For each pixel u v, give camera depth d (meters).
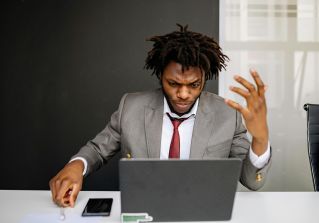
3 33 2.44
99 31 2.42
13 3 2.42
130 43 2.42
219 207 0.90
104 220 0.99
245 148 1.30
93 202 1.10
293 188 2.51
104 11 2.41
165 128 1.33
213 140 1.29
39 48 2.44
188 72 1.08
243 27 2.45
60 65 2.45
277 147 2.53
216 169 0.85
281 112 2.50
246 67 2.47
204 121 1.31
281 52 2.46
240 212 1.03
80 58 2.44
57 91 2.47
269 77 2.48
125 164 0.84
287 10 2.44
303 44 2.46
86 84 2.46
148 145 1.31
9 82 2.47
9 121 2.49
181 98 1.12
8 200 1.16
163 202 0.88
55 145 2.49
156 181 0.86
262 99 0.96
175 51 1.10
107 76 2.45
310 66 2.47
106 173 2.47
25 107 2.48
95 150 1.36
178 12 2.41
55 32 2.43
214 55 1.17
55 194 1.07
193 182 0.86
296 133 2.52
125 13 2.41
